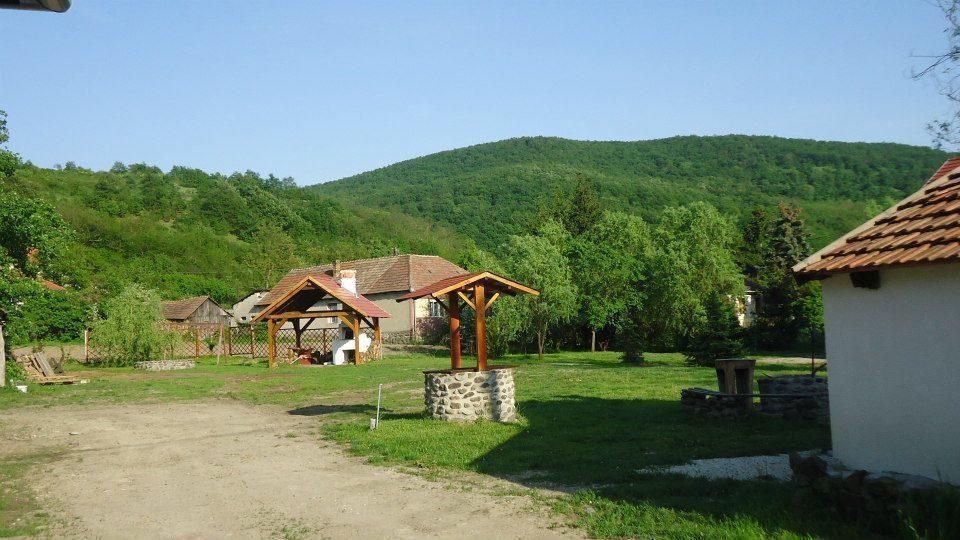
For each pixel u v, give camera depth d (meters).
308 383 23.80
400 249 102.44
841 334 8.12
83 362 34.94
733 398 14.27
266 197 109.19
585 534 6.82
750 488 8.30
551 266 36.41
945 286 6.72
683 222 47.62
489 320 36.25
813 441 11.64
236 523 7.66
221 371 30.31
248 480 9.77
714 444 11.58
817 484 7.44
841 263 7.70
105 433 14.09
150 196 95.12
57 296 37.59
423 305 49.44
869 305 7.66
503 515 7.59
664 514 7.25
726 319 28.12
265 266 80.44
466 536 6.91
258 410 17.59
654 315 44.06
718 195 115.50
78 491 9.26
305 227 109.06
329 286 33.44
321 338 39.75
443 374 14.28
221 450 12.12
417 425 13.76
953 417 6.62
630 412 15.30
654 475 9.28
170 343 34.78
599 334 45.34
